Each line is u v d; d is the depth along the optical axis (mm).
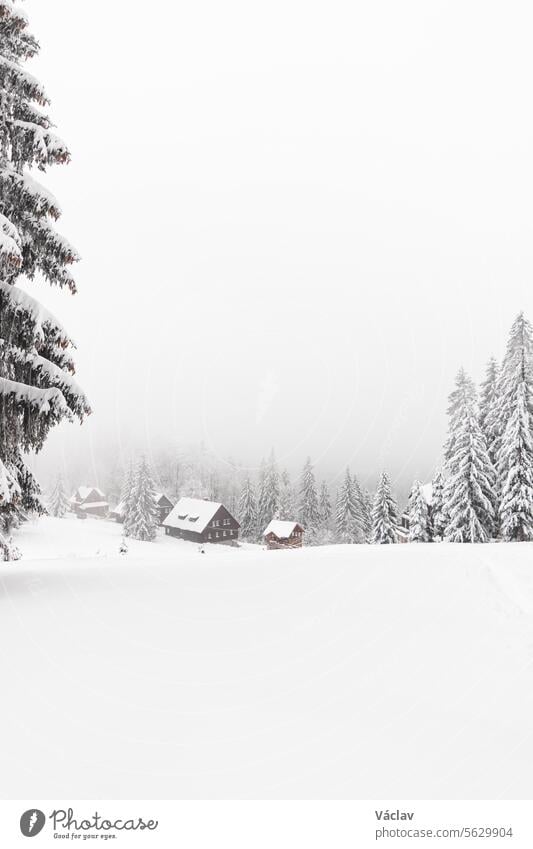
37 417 7684
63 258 8242
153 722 4047
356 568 8898
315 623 6305
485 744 3713
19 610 6844
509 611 6531
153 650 5500
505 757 3564
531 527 21172
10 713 4184
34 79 7973
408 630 5984
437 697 4414
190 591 7789
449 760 3547
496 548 10570
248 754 3637
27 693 4527
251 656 5336
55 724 4020
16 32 8188
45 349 8164
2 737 3848
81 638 5840
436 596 7230
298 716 4125
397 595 7340
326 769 3477
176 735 3863
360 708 4246
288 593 7602
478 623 6152
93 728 3963
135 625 6273
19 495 7320
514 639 5602
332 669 5004
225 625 6273
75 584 8336
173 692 4543
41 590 7922
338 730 3910
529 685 4551
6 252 6480
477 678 4730
